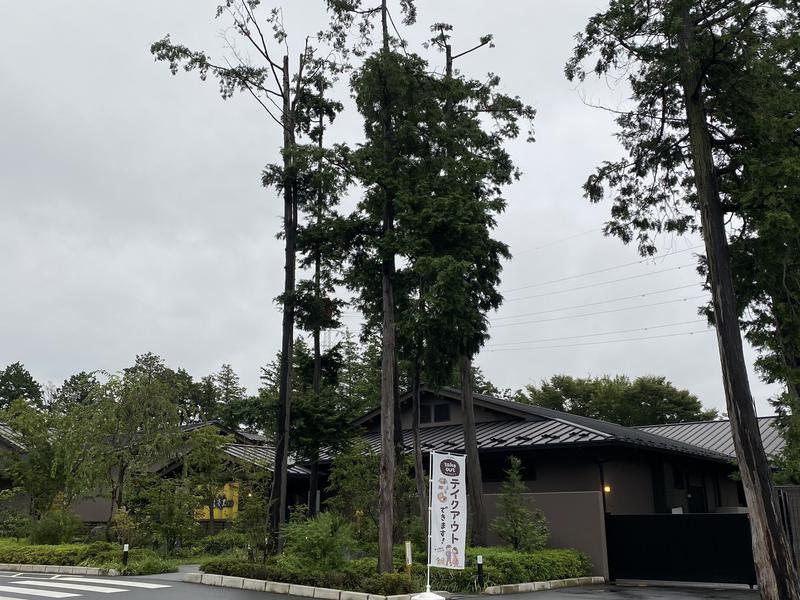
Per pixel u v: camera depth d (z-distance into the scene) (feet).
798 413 56.95
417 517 60.75
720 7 47.67
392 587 44.14
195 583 53.01
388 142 54.70
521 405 86.12
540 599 46.32
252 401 68.44
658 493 78.18
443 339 57.06
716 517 57.52
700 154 47.80
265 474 62.75
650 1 46.39
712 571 56.75
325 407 68.95
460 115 61.11
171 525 70.59
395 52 53.52
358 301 63.21
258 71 68.59
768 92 46.50
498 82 69.56
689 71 46.14
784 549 41.52
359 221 55.93
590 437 66.03
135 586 50.72
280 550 57.41
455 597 46.44
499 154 68.64
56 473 79.20
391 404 51.31
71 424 77.77
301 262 67.05
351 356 132.67
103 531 79.92
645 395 175.22
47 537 72.74
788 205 44.88
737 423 43.73
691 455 79.41
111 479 74.69
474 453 67.00
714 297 45.98
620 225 57.98
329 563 49.44
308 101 70.59
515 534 59.00
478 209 52.39
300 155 54.13
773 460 61.00
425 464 75.97
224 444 79.46
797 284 53.83
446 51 72.02
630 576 59.98
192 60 67.77
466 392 68.49
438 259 49.39
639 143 55.36
